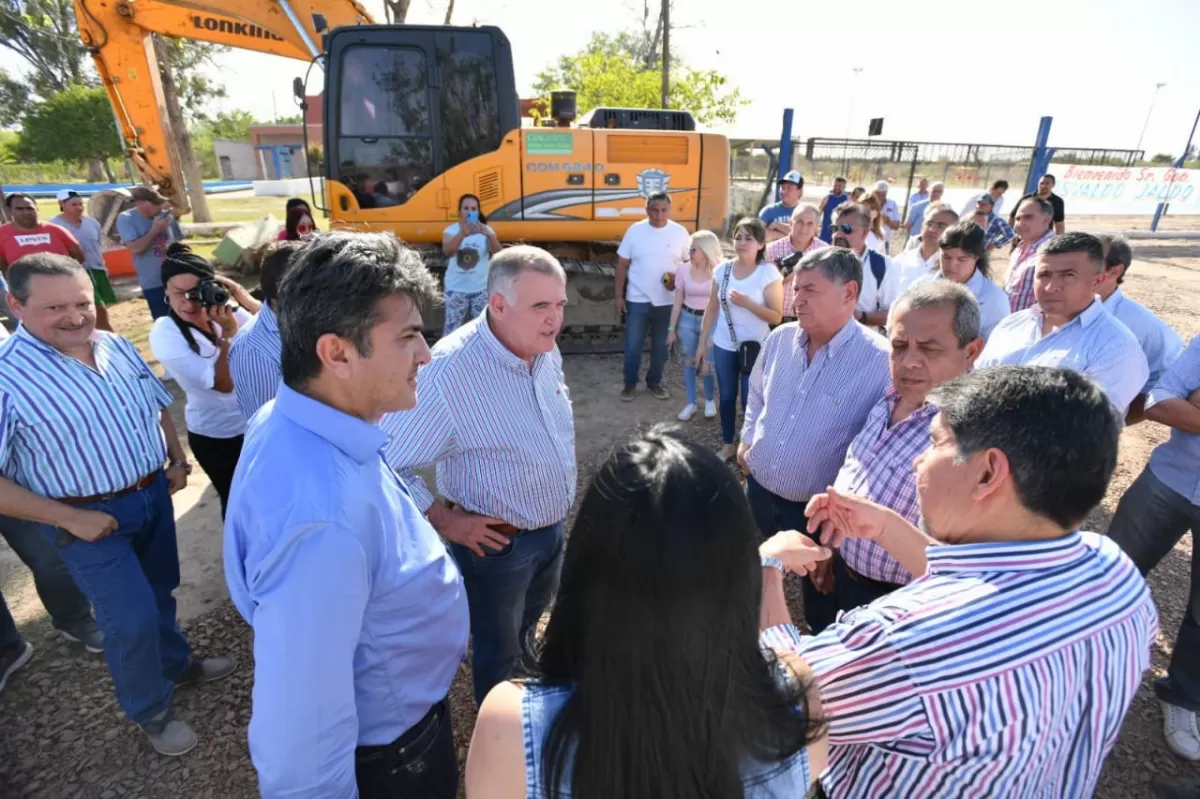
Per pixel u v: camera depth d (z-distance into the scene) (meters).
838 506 1.48
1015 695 0.88
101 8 7.59
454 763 1.57
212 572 3.43
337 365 1.15
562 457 2.14
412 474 1.96
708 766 0.79
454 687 2.67
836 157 14.60
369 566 1.18
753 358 4.25
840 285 2.20
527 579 2.19
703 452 0.85
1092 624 0.92
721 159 6.64
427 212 6.04
